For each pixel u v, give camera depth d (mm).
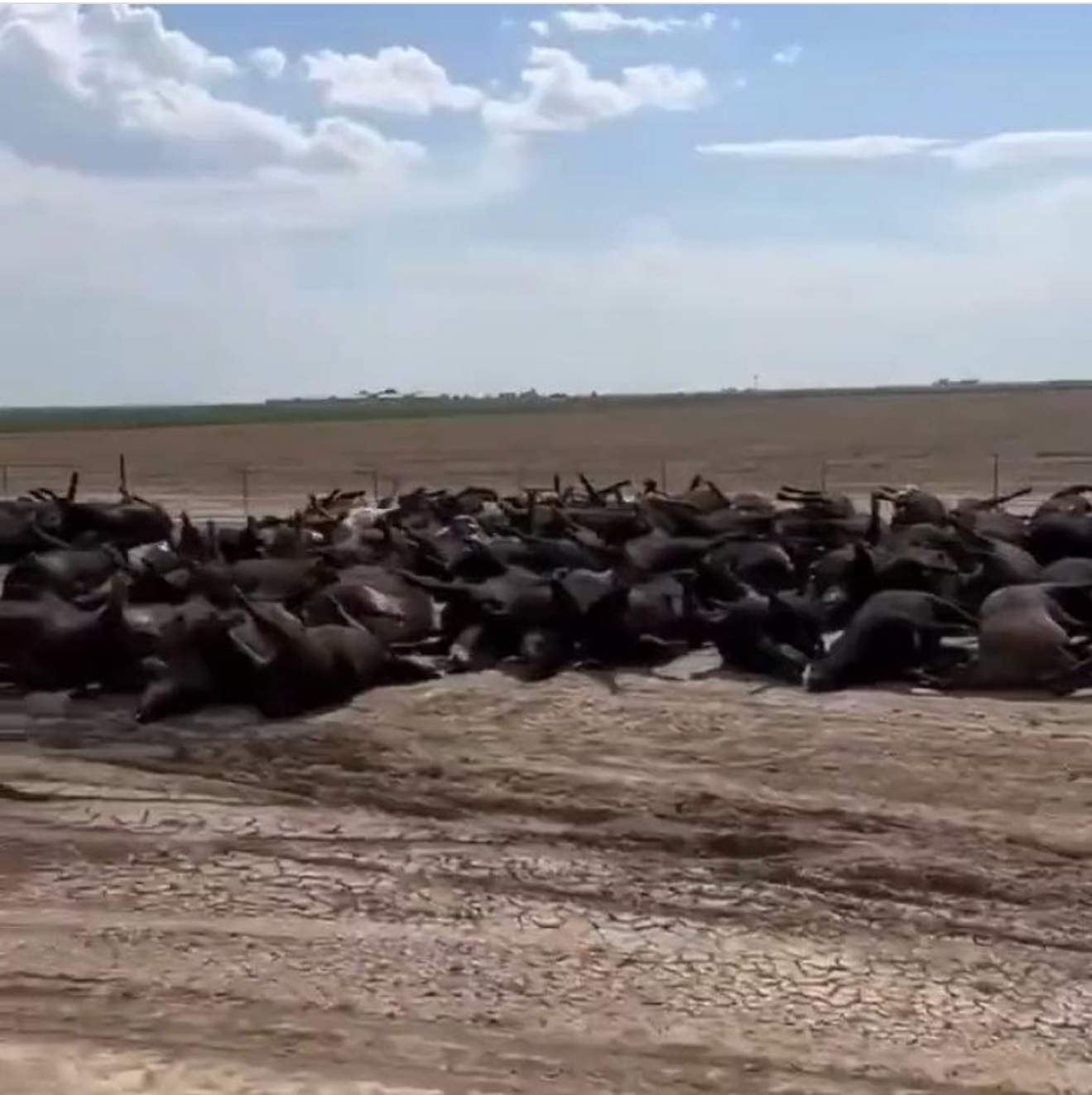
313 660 17484
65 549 26484
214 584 21391
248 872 12414
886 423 88562
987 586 20359
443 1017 9555
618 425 99625
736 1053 8977
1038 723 16078
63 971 10406
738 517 26578
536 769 15125
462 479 55750
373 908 11523
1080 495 32125
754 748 15539
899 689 17938
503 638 20156
